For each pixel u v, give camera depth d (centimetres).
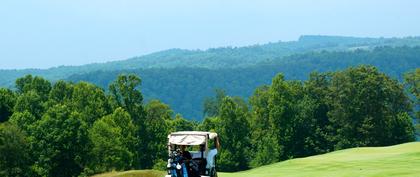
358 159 4919
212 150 3269
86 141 9144
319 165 4588
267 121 14075
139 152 12650
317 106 13638
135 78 12900
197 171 3088
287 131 13075
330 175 3759
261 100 14925
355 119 13062
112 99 12525
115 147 9575
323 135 13275
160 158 12750
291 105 13162
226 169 13338
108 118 10569
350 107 13075
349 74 13525
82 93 11656
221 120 13638
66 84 12600
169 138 3167
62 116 9000
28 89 12350
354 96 13125
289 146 13050
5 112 10919
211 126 14475
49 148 8725
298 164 4834
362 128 12875
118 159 9525
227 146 13500
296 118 13162
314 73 14612
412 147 5778
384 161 4566
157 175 4353
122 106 12888
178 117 16288
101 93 11944
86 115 11212
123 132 10944
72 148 8931
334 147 13012
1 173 8356
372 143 12862
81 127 9100
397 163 4359
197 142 3122
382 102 13075
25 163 8669
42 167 8669
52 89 12325
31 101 10469
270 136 13225
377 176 3553
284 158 12925
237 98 18938
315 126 13375
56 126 8894
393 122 13012
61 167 8919
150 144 12862
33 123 9000
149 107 14000
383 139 12875
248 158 13525
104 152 9462
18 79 12975
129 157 9894
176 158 3048
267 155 12662
